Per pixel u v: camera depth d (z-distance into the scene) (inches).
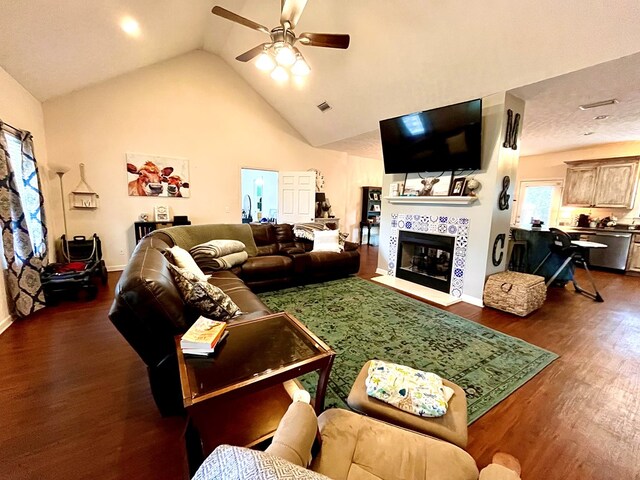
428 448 37.0
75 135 169.2
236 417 55.0
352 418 41.8
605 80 106.5
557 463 53.0
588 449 56.2
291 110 228.5
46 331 99.9
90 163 174.9
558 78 105.7
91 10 109.3
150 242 97.2
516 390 73.5
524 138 200.1
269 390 63.4
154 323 53.6
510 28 98.2
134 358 84.1
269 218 311.0
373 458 35.5
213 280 110.1
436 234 154.8
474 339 100.1
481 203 133.5
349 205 310.2
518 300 121.8
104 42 133.6
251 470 19.5
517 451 55.4
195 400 39.5
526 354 91.0
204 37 188.5
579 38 90.3
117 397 67.4
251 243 157.9
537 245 168.9
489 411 65.9
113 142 180.7
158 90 192.1
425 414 44.1
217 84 213.9
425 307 129.5
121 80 179.5
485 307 132.6
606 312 129.0
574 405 68.5
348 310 123.0
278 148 247.9
